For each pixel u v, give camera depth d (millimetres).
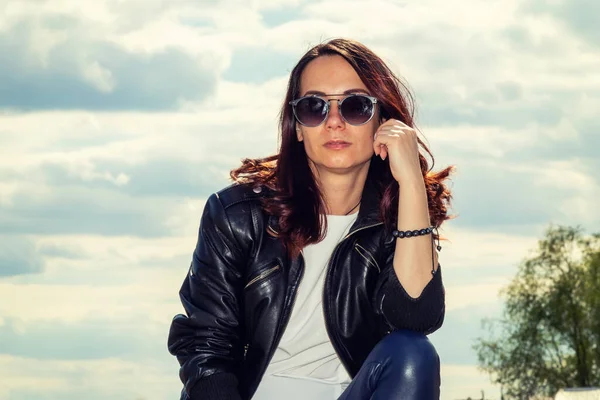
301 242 4750
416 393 4352
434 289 4750
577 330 41156
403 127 4828
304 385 4781
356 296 4789
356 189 4902
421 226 4750
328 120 4746
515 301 41781
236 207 4828
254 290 4758
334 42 4902
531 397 40219
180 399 4840
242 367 4828
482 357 40531
